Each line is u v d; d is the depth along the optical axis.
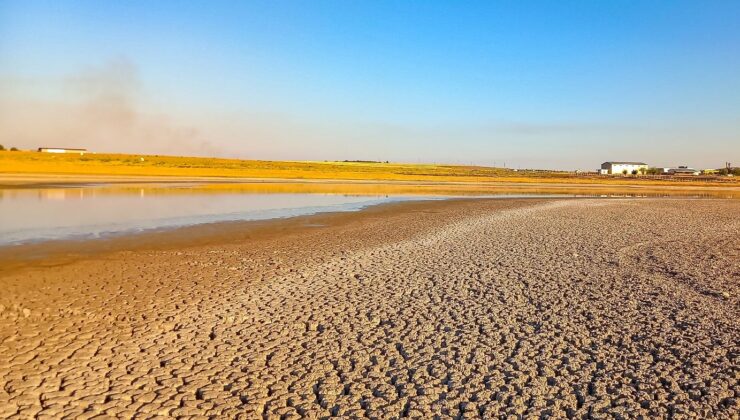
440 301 10.27
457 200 39.69
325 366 7.09
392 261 14.27
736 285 11.88
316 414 5.80
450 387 6.50
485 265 13.81
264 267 13.29
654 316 9.40
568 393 6.34
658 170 193.50
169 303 9.86
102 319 8.84
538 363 7.24
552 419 5.73
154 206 28.77
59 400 5.95
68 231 18.70
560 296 10.71
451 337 8.25
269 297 10.41
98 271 12.43
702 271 13.41
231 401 6.07
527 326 8.80
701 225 24.91
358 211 28.95
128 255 14.55
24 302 9.70
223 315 9.20
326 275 12.45
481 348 7.78
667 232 21.69
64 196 34.00
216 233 19.20
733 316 9.45
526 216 27.55
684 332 8.52
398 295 10.68
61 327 8.40
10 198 31.78
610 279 12.34
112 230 19.16
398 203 35.41
